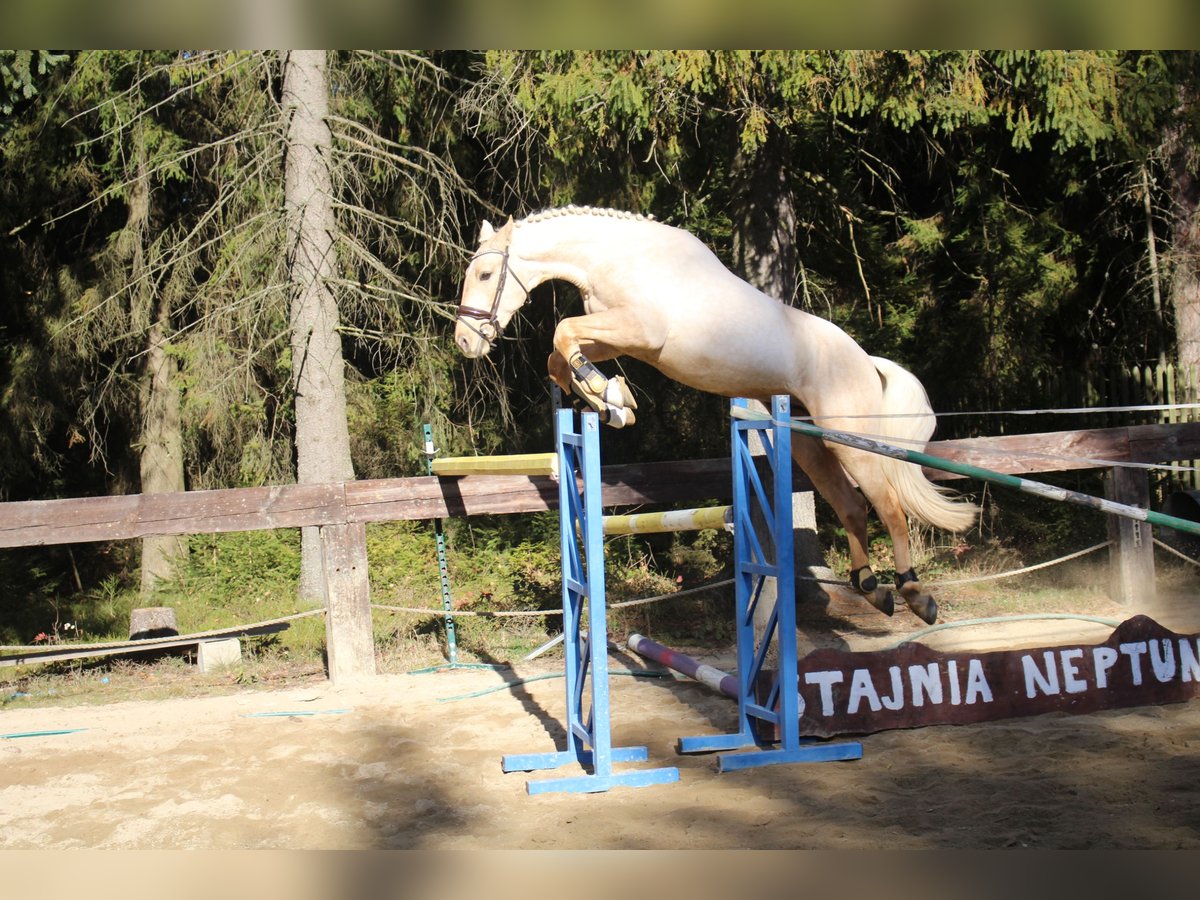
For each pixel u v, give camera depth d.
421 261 13.30
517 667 7.91
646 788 5.11
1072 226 13.73
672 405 13.52
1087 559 10.64
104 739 6.35
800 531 9.40
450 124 12.54
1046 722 5.79
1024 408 12.50
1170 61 9.63
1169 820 4.28
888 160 12.92
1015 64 8.66
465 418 14.02
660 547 13.27
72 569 16.64
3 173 14.64
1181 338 11.89
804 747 5.43
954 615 8.89
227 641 8.27
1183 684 6.11
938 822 4.41
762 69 8.29
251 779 5.46
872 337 12.79
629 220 6.55
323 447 10.57
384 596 10.98
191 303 12.16
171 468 14.98
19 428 15.07
